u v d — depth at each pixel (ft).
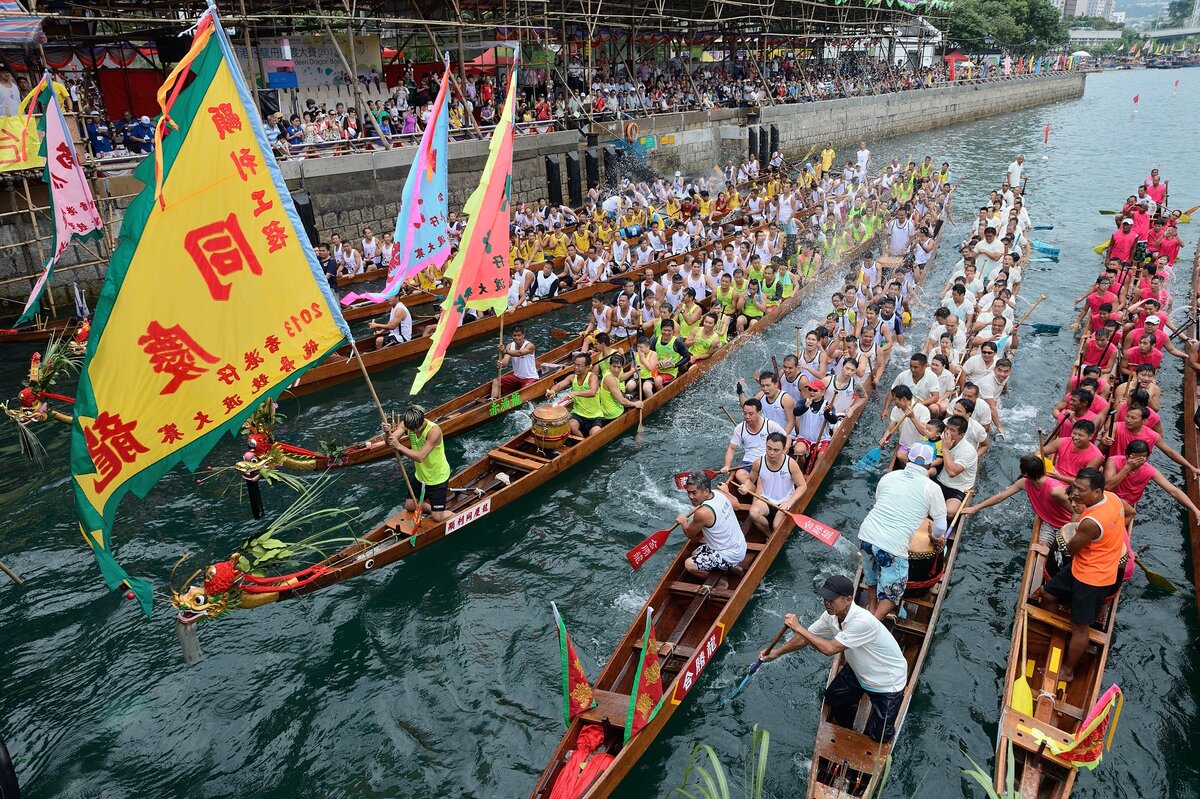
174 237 22.67
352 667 29.48
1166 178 127.24
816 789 21.75
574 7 108.27
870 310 46.78
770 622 30.73
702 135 129.49
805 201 99.45
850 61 197.47
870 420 46.26
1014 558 33.99
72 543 37.06
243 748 26.22
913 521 26.53
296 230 26.11
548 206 89.86
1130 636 29.27
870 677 22.25
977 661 28.45
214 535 37.19
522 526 37.42
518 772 24.99
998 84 226.38
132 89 86.12
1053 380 51.34
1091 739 21.39
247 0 74.54
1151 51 552.82
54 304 65.62
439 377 54.75
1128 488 30.53
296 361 26.86
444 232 55.42
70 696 28.32
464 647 30.27
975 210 104.58
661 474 41.65
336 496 40.04
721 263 64.69
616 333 56.85
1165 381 51.70
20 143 57.62
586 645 30.14
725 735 26.03
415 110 91.25
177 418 23.72
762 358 55.88
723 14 134.21
